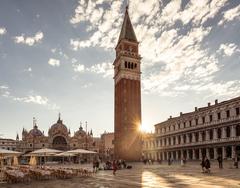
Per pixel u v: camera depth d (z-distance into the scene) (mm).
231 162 76438
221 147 89812
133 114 104375
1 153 44344
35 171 38812
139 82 108375
